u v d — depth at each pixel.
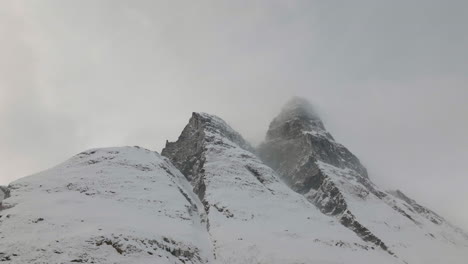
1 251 44.09
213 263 57.78
